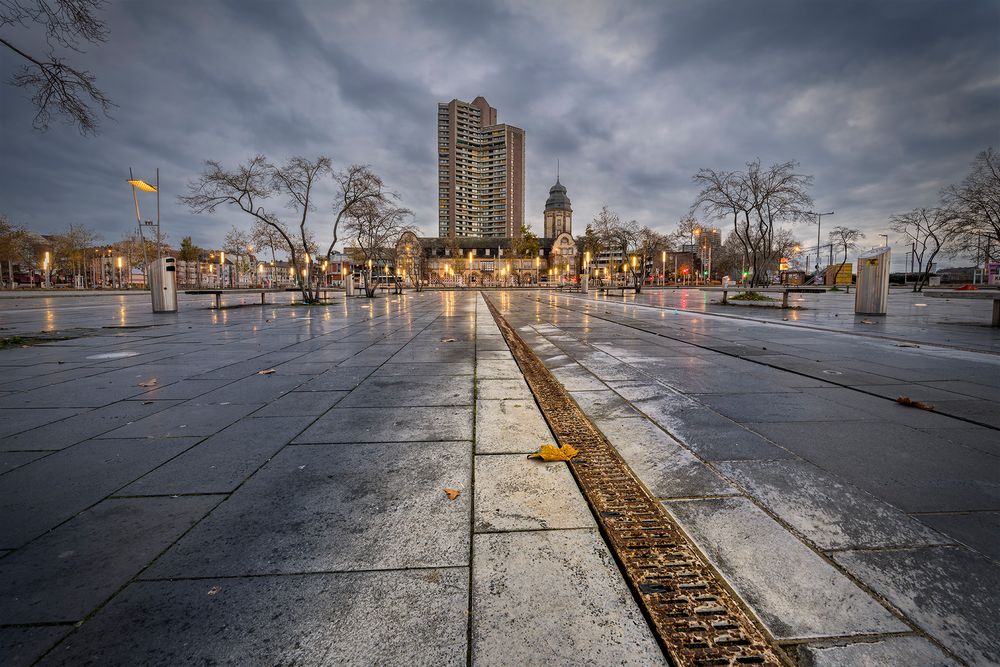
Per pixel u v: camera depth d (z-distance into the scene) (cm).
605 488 239
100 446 307
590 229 5266
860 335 903
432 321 1327
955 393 445
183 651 135
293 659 133
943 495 232
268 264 10831
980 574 168
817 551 184
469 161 18675
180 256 9162
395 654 135
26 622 146
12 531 200
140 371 571
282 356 691
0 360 656
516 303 2416
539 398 428
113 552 184
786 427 343
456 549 186
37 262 7162
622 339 886
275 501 228
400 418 369
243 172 1977
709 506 221
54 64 780
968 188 2998
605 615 151
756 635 142
